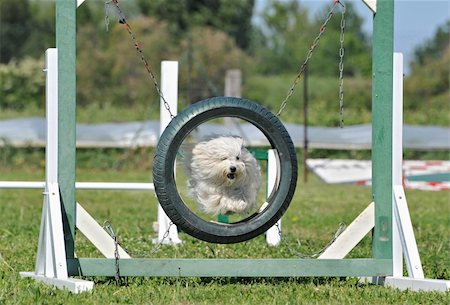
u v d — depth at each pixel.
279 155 9.20
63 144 9.10
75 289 8.52
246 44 49.56
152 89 40.09
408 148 29.42
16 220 15.55
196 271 9.17
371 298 8.58
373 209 9.64
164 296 8.41
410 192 23.73
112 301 8.16
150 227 14.57
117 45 41.66
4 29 47.97
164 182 8.91
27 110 37.06
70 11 9.05
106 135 29.00
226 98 9.10
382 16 9.56
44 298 8.19
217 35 43.19
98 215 16.67
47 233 9.20
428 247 12.83
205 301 8.20
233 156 10.43
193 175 10.62
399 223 9.56
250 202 10.70
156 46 41.66
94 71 40.78
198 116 8.97
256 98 41.03
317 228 15.07
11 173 26.70
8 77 38.31
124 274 9.08
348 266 9.45
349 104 38.16
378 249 9.62
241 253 11.61
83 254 11.30
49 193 9.06
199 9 48.34
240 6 49.25
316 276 9.52
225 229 9.04
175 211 8.94
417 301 8.48
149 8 47.75
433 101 39.59
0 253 11.15
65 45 9.05
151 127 29.70
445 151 29.59
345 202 20.05
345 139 28.59
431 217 17.52
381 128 9.61
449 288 8.93
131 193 22.33
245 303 8.12
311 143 28.22
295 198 20.91
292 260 9.35
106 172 27.36
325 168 26.55
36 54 47.69
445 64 42.19
